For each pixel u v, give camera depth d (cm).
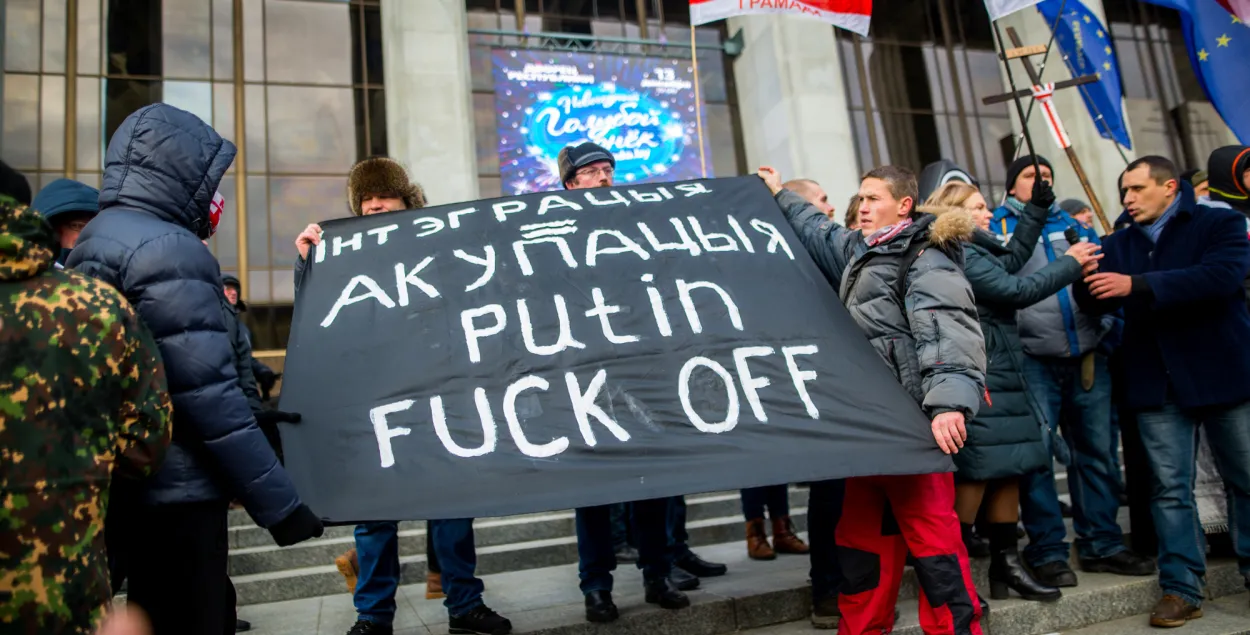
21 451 144
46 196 289
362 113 978
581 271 300
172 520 201
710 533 559
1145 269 388
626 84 1072
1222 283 350
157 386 174
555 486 242
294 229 939
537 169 1012
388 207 353
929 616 285
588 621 342
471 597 337
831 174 1023
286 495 208
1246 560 363
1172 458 363
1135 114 1162
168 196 217
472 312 282
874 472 255
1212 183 424
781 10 530
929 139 1134
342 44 990
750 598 364
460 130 922
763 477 251
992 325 354
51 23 907
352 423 252
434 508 234
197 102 935
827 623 350
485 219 321
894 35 1159
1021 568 361
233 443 200
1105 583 378
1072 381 412
